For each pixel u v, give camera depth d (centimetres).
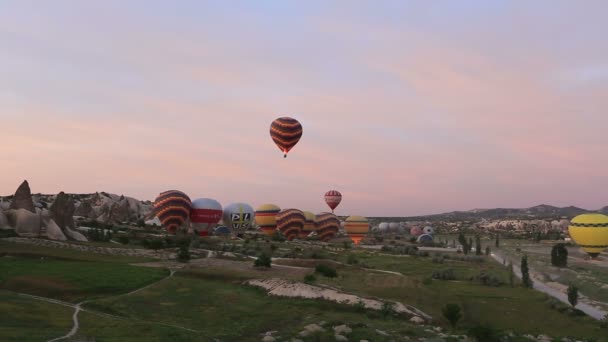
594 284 8750
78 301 5044
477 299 6794
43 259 7144
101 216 16488
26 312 4200
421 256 13138
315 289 5794
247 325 4459
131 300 5106
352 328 4516
